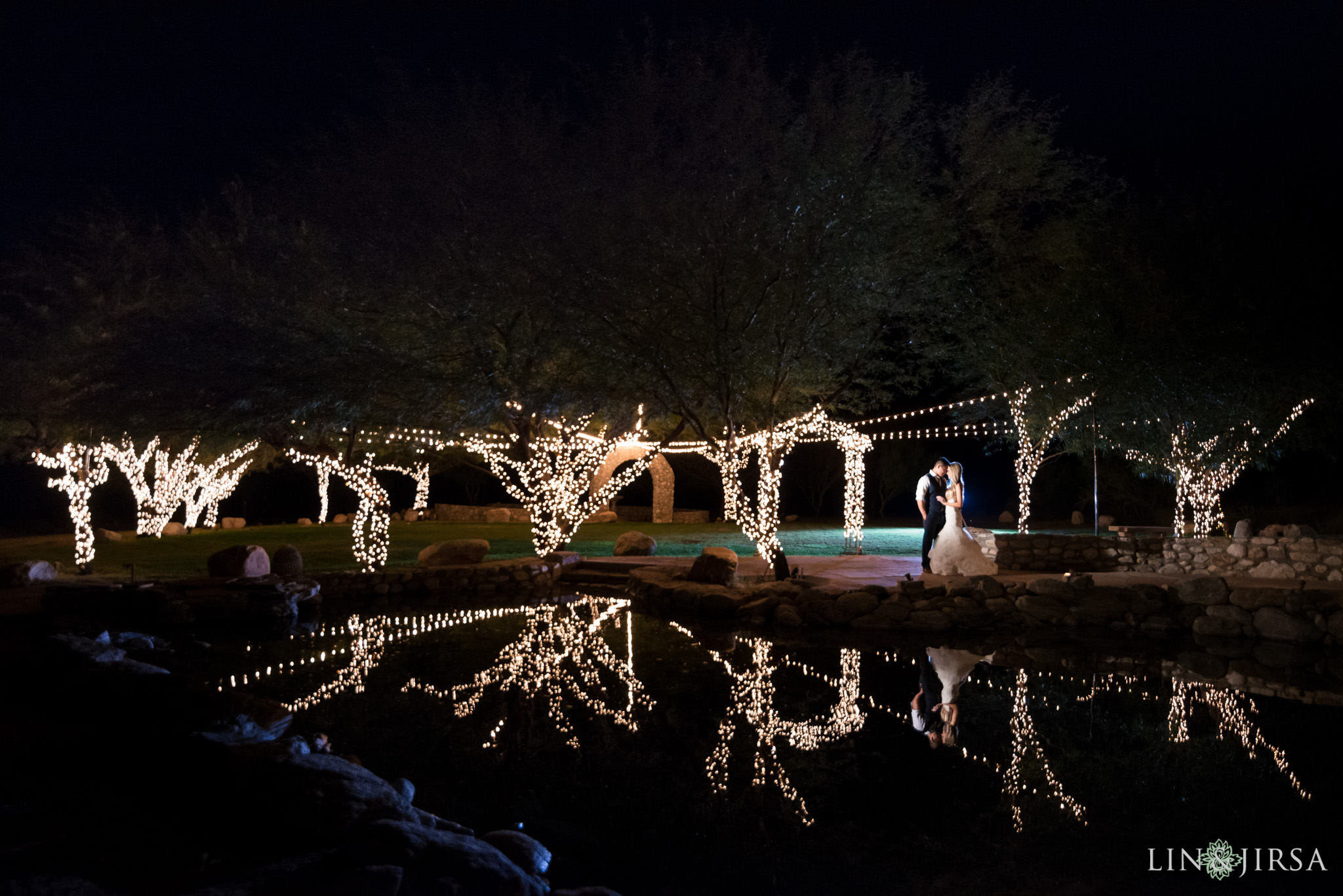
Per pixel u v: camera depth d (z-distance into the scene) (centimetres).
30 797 539
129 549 2284
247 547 1634
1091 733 753
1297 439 1970
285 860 444
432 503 4522
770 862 512
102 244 2075
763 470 1716
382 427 1753
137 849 457
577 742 743
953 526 1589
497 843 505
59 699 791
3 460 2738
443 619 1429
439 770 672
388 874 409
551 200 1543
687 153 1496
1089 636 1215
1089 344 1873
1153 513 3034
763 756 707
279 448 1994
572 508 1995
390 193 1617
